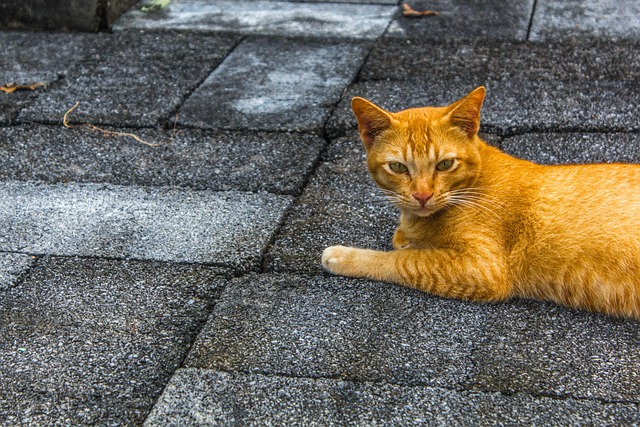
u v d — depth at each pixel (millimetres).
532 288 3592
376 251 3805
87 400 3117
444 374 3152
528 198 3596
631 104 5324
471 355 3252
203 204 4500
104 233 4250
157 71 6176
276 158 4965
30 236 4250
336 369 3201
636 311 3406
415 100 5547
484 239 3578
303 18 7027
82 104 5711
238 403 3047
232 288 3766
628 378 3092
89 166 4996
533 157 4820
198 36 6754
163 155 5086
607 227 3412
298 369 3211
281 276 3852
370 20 6898
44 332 3510
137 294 3750
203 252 4039
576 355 3232
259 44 6570
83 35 6875
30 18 6992
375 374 3164
